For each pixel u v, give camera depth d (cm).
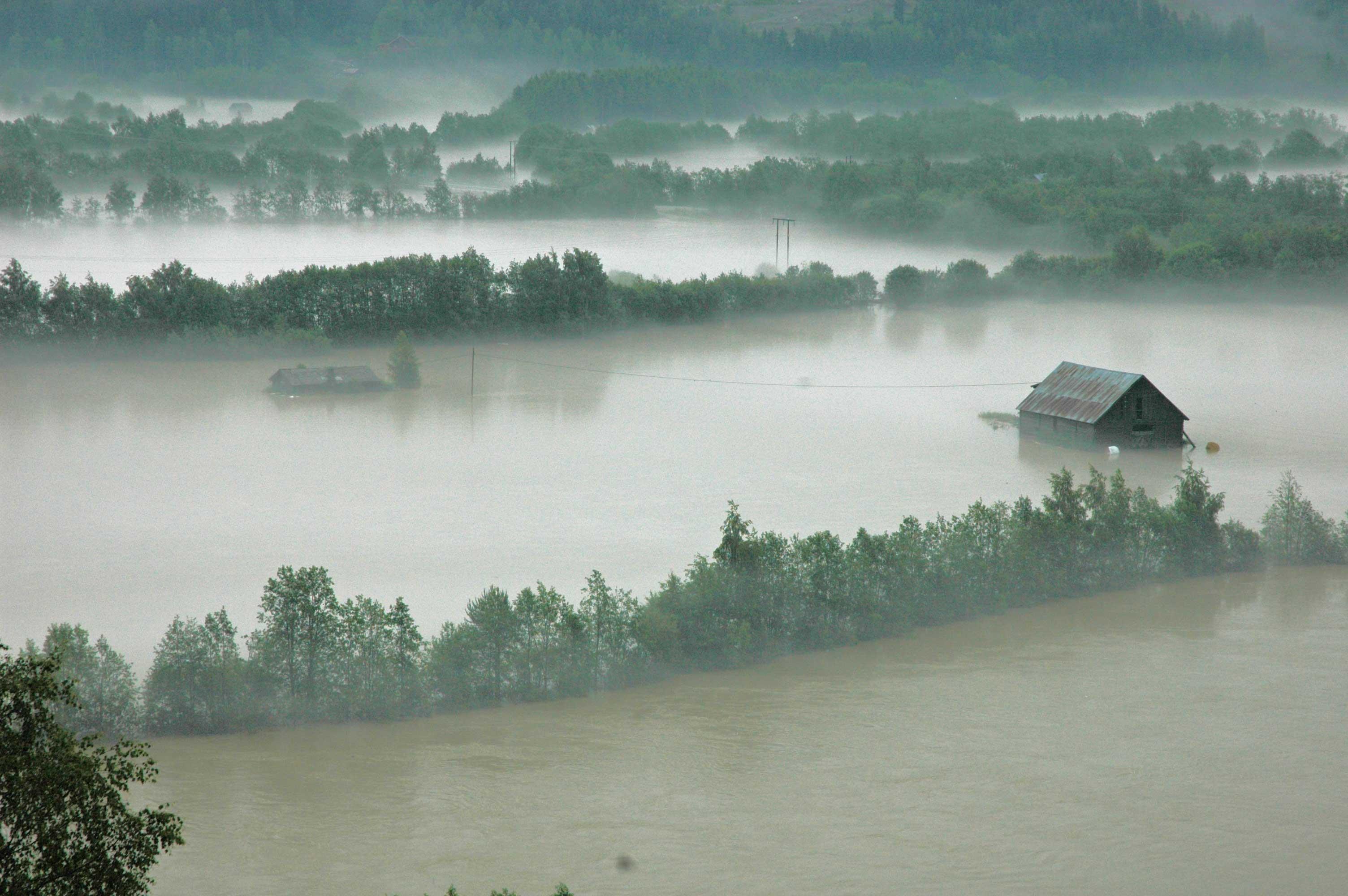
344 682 6266
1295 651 7125
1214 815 5325
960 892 4706
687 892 4691
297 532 9550
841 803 5412
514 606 6819
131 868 3228
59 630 5991
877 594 7506
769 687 6669
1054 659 7019
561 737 6047
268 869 4809
